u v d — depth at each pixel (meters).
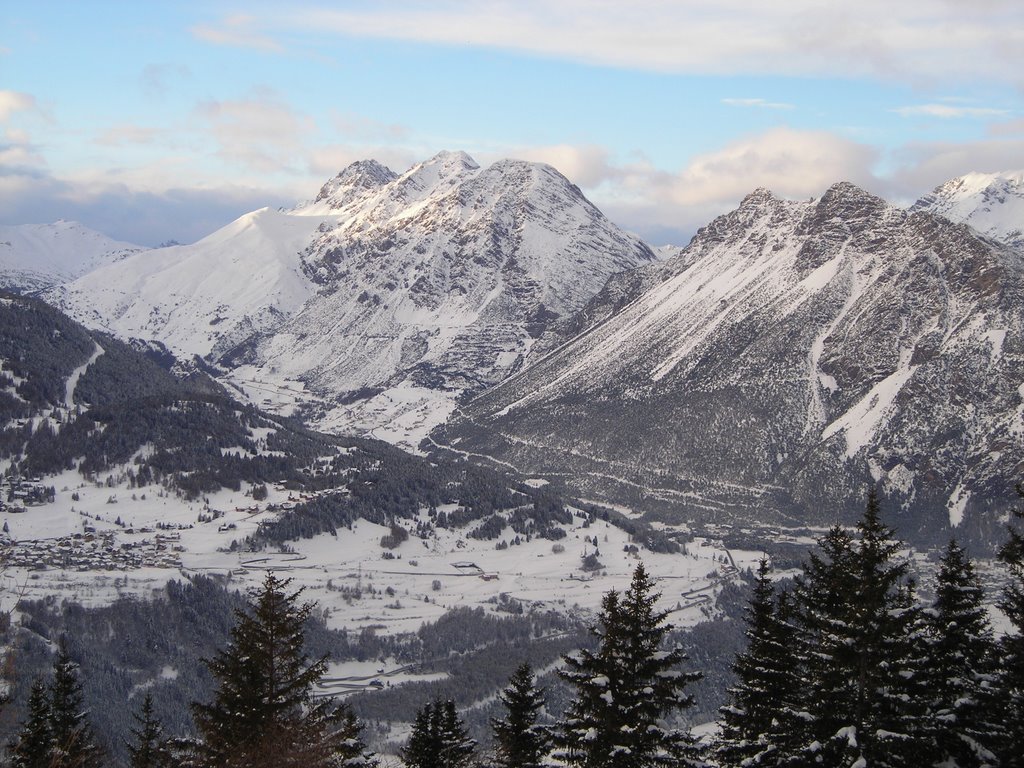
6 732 111.69
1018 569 80.44
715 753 82.81
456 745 103.38
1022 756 71.06
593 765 75.00
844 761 66.94
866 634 69.12
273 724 79.19
